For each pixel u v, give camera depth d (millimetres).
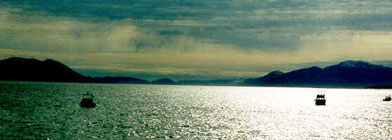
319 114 158750
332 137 93312
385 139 92125
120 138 81938
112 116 122812
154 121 112750
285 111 170875
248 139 85938
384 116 153875
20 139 77375
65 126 95625
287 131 100688
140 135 86312
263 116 142125
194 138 84688
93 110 141875
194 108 171125
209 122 114812
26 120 105125
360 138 92938
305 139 89188
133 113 135625
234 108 180375
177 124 107125
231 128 102375
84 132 87562
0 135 80625
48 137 80188
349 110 184750
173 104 195000
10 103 162000
